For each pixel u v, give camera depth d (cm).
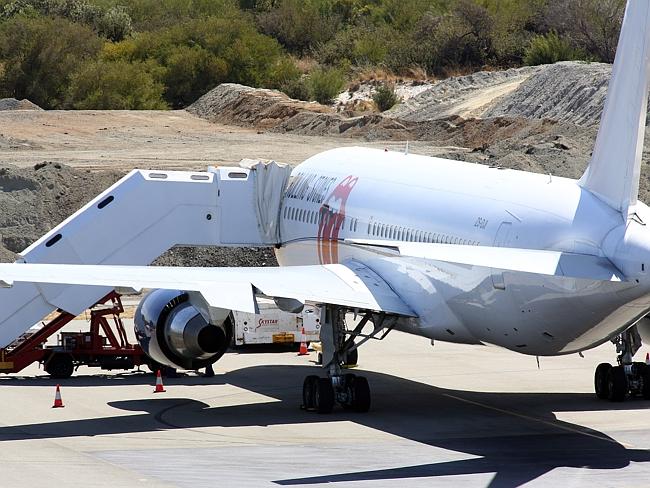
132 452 5881
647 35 5725
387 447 6012
